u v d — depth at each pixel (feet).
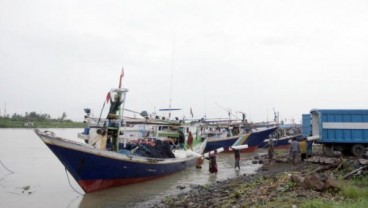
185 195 44.52
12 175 67.51
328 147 77.51
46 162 89.30
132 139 68.18
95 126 57.98
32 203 44.83
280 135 136.67
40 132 45.11
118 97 56.75
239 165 76.48
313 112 77.46
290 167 66.33
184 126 87.35
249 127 124.67
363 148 73.26
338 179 40.93
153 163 57.82
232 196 37.91
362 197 30.53
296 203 30.48
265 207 29.96
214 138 111.14
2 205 43.73
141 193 49.62
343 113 74.23
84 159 47.42
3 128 344.08
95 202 44.73
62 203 44.62
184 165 71.67
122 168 52.26
